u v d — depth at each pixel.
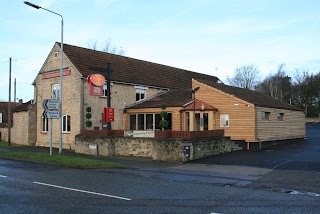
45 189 10.58
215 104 26.50
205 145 21.19
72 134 27.12
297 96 82.06
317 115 81.19
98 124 27.72
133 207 8.34
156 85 32.84
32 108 31.14
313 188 11.59
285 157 19.98
